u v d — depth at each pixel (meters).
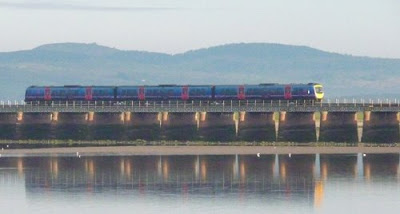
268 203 195.25
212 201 197.25
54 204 196.00
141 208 191.50
